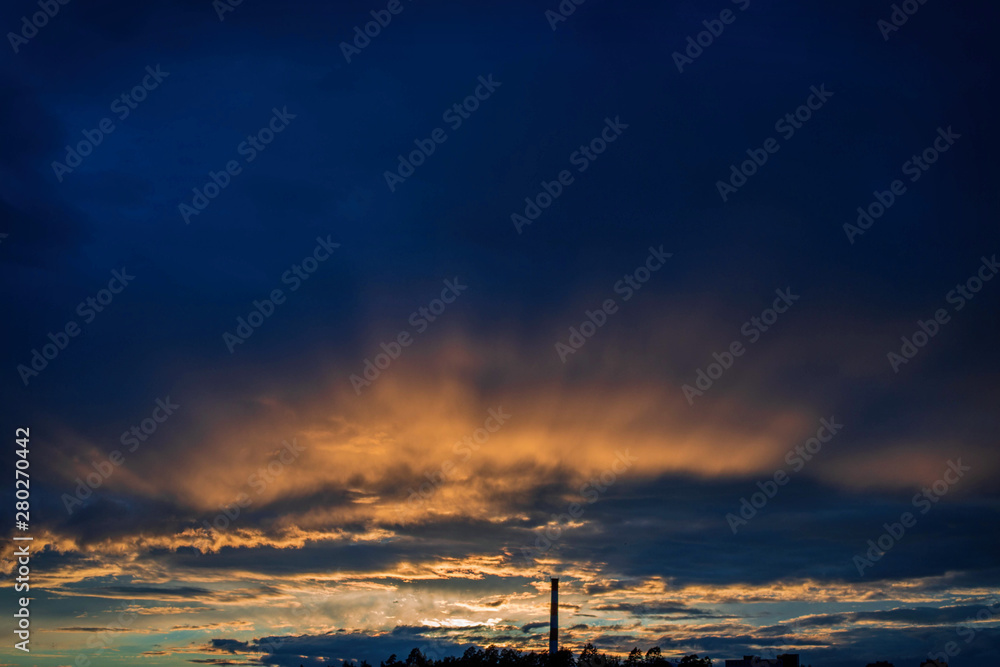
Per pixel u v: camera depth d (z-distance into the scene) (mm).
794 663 199625
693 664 198875
